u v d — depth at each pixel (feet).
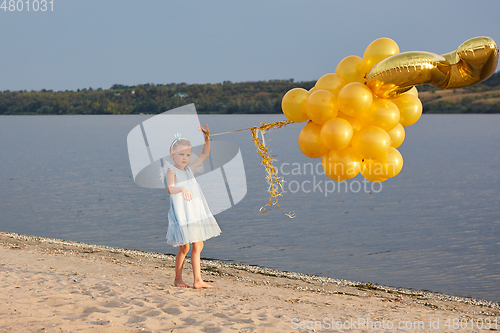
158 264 27.12
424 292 25.09
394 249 35.58
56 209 52.90
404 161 121.39
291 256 32.99
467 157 130.93
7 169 100.68
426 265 31.17
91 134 286.66
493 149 160.56
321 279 26.81
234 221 46.44
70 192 67.26
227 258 31.81
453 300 23.47
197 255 18.11
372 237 39.88
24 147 177.37
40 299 13.55
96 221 45.88
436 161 120.37
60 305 13.06
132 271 23.48
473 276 28.71
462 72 11.85
